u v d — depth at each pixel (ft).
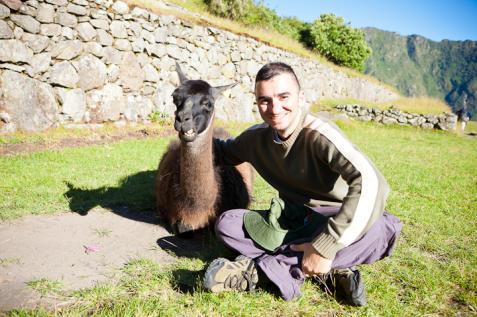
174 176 11.09
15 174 15.89
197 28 38.42
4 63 23.94
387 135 48.44
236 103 42.73
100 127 28.58
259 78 7.72
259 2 71.72
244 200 12.58
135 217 12.94
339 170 7.40
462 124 67.77
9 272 8.61
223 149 11.42
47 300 7.61
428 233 12.96
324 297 8.25
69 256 9.67
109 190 15.21
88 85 28.48
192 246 10.89
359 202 6.86
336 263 7.67
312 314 7.59
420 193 18.65
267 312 7.57
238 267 7.80
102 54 29.35
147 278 8.57
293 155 8.30
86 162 18.98
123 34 30.81
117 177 16.90
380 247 7.92
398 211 15.14
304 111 8.18
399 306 8.12
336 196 8.41
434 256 11.15
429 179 22.09
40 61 25.70
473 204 17.29
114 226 11.98
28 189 14.30
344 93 77.87
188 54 37.52
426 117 59.77
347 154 7.21
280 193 9.62
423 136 52.08
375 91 92.22
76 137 25.13
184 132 9.69
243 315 7.41
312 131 7.73
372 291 8.63
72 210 12.92
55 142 23.02
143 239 11.17
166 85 34.81
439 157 32.48
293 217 8.38
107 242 10.73
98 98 29.19
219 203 11.27
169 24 35.01
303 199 8.95
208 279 7.58
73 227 11.59
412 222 13.94
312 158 7.98
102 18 29.19
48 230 11.19
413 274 9.62
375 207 6.90
